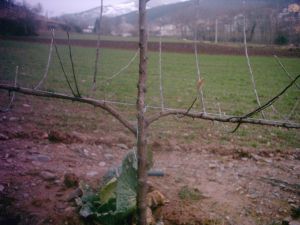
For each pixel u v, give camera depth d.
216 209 5.05
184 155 7.24
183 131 9.32
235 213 5.00
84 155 6.57
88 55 34.16
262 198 5.47
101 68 24.64
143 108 3.76
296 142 9.10
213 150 7.66
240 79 23.91
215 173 6.33
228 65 32.78
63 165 5.95
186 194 5.31
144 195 3.88
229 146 8.17
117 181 4.16
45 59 26.88
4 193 4.88
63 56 30.73
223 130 9.72
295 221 4.77
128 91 15.53
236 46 42.50
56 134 7.20
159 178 5.88
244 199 5.41
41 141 7.03
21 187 5.07
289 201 5.39
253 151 7.85
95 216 4.33
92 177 5.55
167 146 7.61
